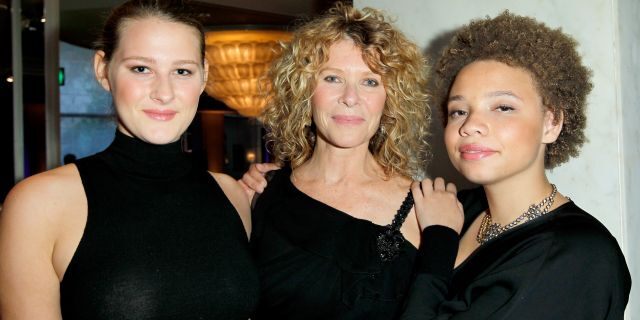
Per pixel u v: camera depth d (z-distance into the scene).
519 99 1.61
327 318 1.91
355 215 2.03
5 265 1.47
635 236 2.27
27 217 1.49
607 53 2.24
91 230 1.56
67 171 1.61
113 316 1.52
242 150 11.71
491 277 1.55
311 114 2.13
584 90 1.69
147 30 1.62
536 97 1.63
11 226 1.49
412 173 2.30
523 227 1.62
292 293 1.94
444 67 1.82
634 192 2.29
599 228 1.52
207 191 1.81
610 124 2.24
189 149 9.70
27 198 1.51
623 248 2.22
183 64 1.65
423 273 1.74
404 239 1.96
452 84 1.79
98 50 1.70
